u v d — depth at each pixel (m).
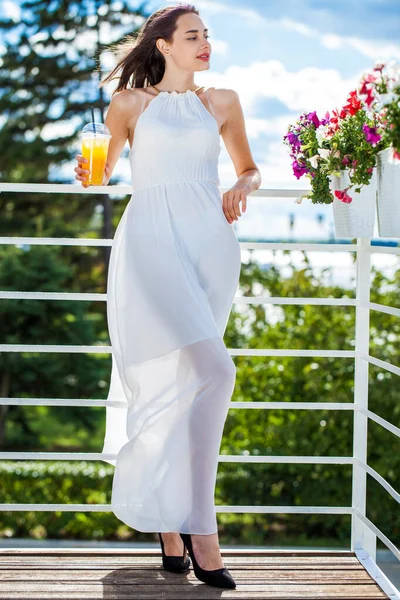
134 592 2.54
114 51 3.09
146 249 2.66
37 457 2.82
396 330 6.80
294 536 7.54
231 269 2.76
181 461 2.63
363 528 2.96
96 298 2.85
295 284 7.40
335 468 7.15
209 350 2.54
